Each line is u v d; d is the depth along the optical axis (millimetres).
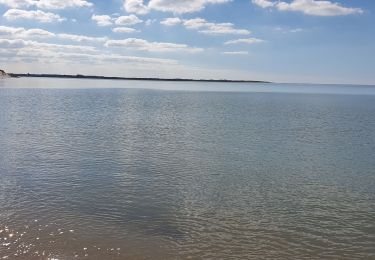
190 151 28266
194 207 16562
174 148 29297
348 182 20938
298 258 12383
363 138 35875
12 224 14078
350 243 13484
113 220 14891
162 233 13898
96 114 53125
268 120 49875
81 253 12227
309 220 15414
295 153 28422
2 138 31766
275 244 13281
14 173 21000
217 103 83062
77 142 30891
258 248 12977
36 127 38594
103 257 12055
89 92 120688
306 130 40781
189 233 13969
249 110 65438
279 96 131250
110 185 19297
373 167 24422
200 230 14250
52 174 21031
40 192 17844
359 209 16750
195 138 34156
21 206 15930
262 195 18422
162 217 15352
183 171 22469
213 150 28812
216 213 15930
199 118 50938
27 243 12680
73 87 165625
